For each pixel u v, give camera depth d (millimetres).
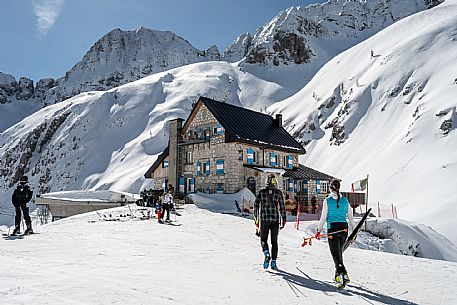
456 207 33125
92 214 25078
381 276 7621
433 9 117312
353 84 93312
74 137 118375
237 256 9461
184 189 34688
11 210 88875
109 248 10469
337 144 77250
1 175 126000
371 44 114312
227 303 5285
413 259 10227
